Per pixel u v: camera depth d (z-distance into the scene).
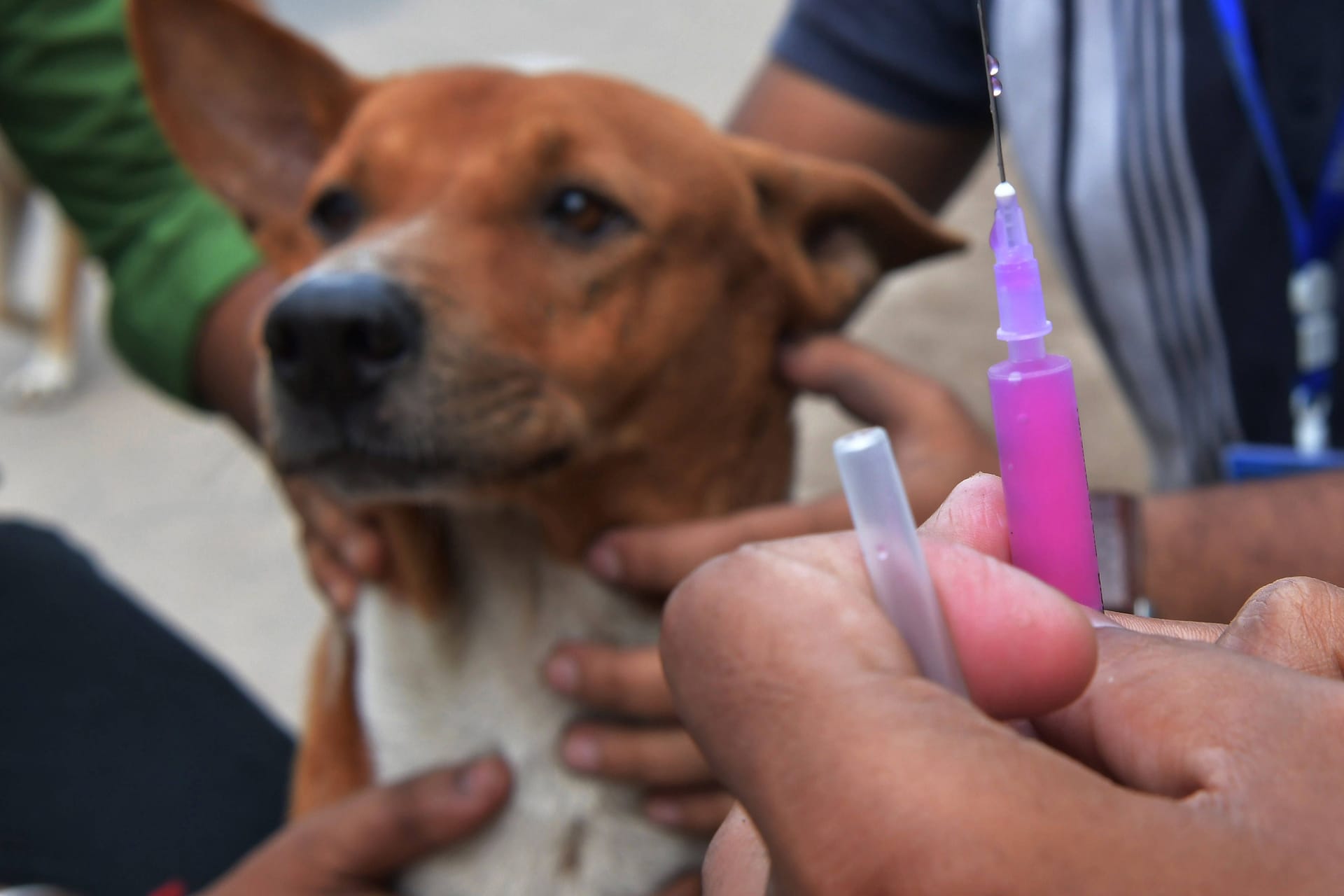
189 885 1.71
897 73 2.18
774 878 0.52
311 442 1.38
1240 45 1.70
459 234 1.46
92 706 1.88
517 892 1.54
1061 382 0.60
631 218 1.50
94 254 2.26
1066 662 0.52
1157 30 1.78
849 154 2.22
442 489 1.40
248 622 3.56
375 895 1.51
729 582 0.55
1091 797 0.46
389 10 7.45
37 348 5.23
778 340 1.68
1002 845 0.46
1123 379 2.06
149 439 4.50
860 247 1.80
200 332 2.11
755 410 1.65
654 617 1.58
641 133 1.55
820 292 1.73
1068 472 0.60
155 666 1.98
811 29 2.26
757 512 1.51
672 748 1.48
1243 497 1.47
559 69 1.69
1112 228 1.87
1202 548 1.45
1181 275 1.84
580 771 1.51
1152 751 0.51
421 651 1.58
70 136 2.10
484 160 1.50
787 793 0.49
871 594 0.54
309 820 1.54
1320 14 1.67
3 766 1.79
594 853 1.54
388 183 1.55
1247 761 0.49
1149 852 0.45
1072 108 1.86
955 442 1.53
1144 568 1.45
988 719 0.49
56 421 4.70
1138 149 1.81
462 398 1.37
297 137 1.79
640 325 1.51
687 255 1.54
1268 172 1.74
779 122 2.25
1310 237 1.70
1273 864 0.45
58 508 4.19
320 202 1.62
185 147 1.70
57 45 2.07
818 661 0.51
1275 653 0.63
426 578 1.53
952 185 2.37
